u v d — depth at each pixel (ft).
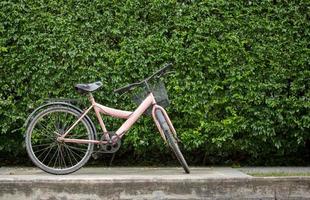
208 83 21.17
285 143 21.89
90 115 21.18
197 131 21.29
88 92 19.27
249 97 21.13
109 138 19.24
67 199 17.51
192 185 17.80
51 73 21.12
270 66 21.18
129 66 21.04
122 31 21.12
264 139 21.49
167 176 18.25
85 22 21.06
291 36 21.17
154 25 21.17
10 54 21.07
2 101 20.97
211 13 21.18
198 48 21.02
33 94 21.18
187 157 23.29
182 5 21.17
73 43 20.95
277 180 18.03
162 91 19.58
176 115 21.53
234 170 20.76
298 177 18.11
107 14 21.03
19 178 17.78
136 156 23.29
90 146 19.24
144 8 21.18
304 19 21.16
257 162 23.30
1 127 21.45
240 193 17.90
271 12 21.25
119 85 21.13
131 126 20.03
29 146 18.97
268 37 21.16
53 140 20.59
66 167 20.57
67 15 21.07
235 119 21.20
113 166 22.74
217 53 21.03
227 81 21.11
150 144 21.85
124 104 21.27
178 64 21.11
